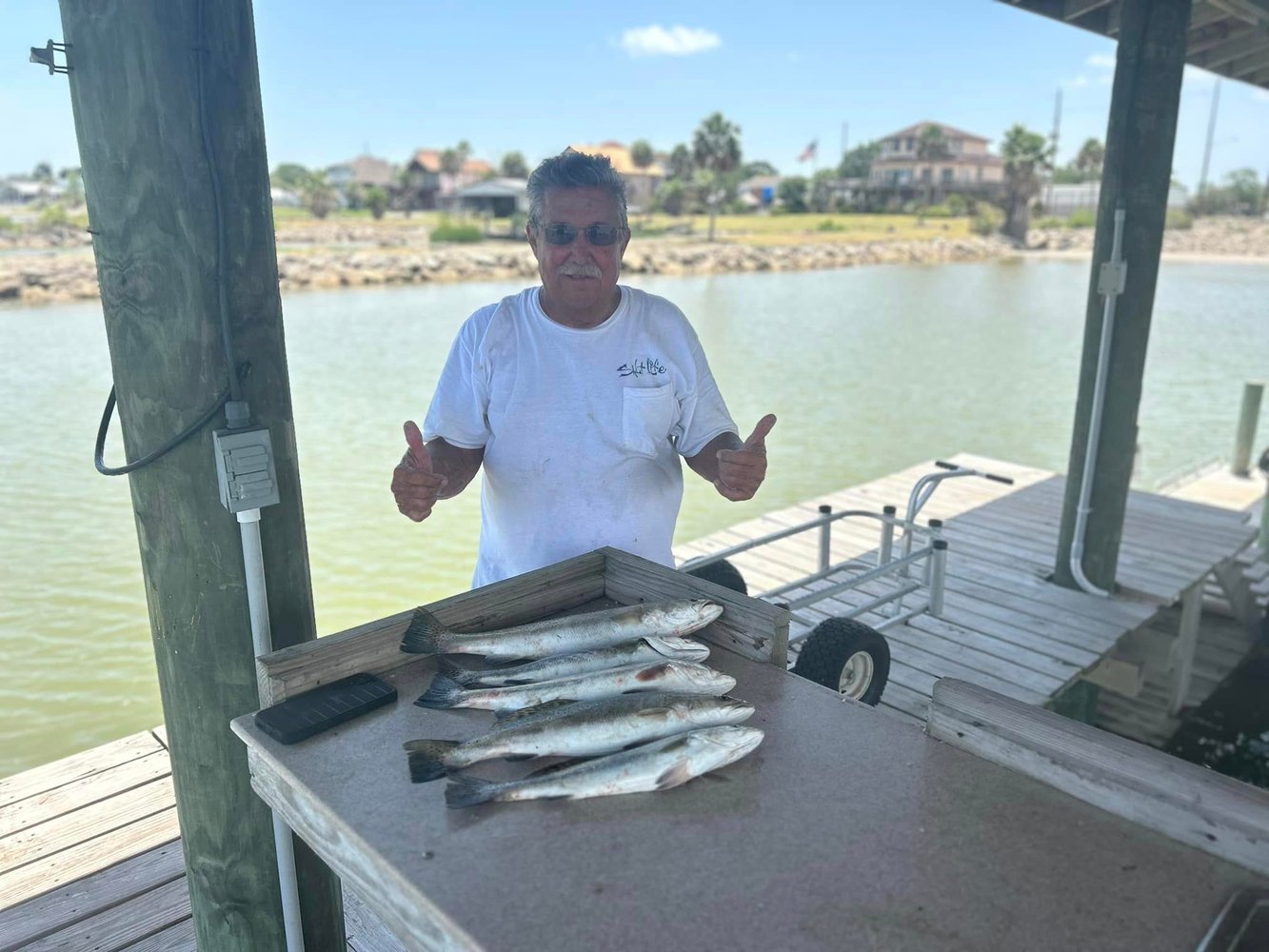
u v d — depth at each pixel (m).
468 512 9.69
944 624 4.91
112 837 3.12
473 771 1.35
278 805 1.41
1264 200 91.44
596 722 1.40
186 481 1.73
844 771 1.34
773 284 37.88
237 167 1.64
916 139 104.12
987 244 62.94
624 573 1.95
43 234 49.56
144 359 1.68
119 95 1.56
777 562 5.95
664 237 60.22
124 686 6.30
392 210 98.31
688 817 1.24
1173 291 33.91
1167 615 6.93
